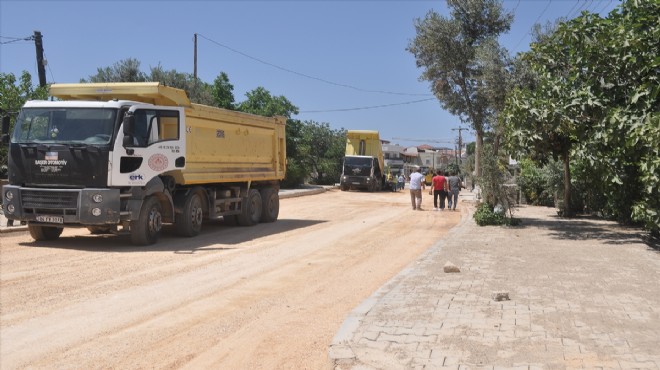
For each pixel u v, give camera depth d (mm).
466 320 6547
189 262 11242
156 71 34250
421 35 26547
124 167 12469
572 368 5051
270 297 8508
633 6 13367
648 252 11625
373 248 13562
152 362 5766
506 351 5508
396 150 120125
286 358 5867
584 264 10133
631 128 12195
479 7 26109
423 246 13984
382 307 7168
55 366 5633
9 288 8773
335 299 8391
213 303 8109
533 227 16750
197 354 6008
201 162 14945
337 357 5473
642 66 13078
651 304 7168
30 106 12836
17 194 12461
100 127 12375
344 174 44500
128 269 10422
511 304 7219
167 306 7910
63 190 12219
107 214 12141
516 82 23938
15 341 6359
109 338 6496
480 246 12578
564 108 14391
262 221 19250
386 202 31688
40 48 25734
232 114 16516
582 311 6848
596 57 13938
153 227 13391
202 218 15805
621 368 5027
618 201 16922
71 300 8133
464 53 26156
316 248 13422
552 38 15555
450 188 26078
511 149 15961
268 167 19141
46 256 11609
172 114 13688
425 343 5801
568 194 20219
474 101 27000
